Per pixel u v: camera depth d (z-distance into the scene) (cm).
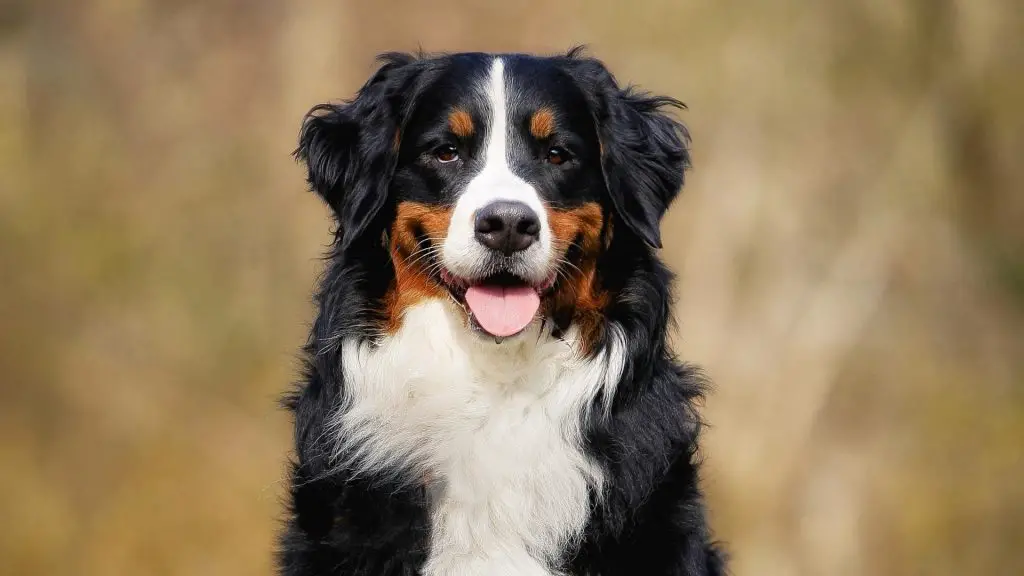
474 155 782
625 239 805
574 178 785
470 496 767
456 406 771
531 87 785
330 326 785
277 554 796
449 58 806
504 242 736
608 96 811
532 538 765
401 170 792
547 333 773
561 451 770
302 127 866
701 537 779
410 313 778
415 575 757
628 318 783
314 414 786
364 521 757
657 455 770
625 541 758
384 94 802
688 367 827
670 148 852
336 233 810
